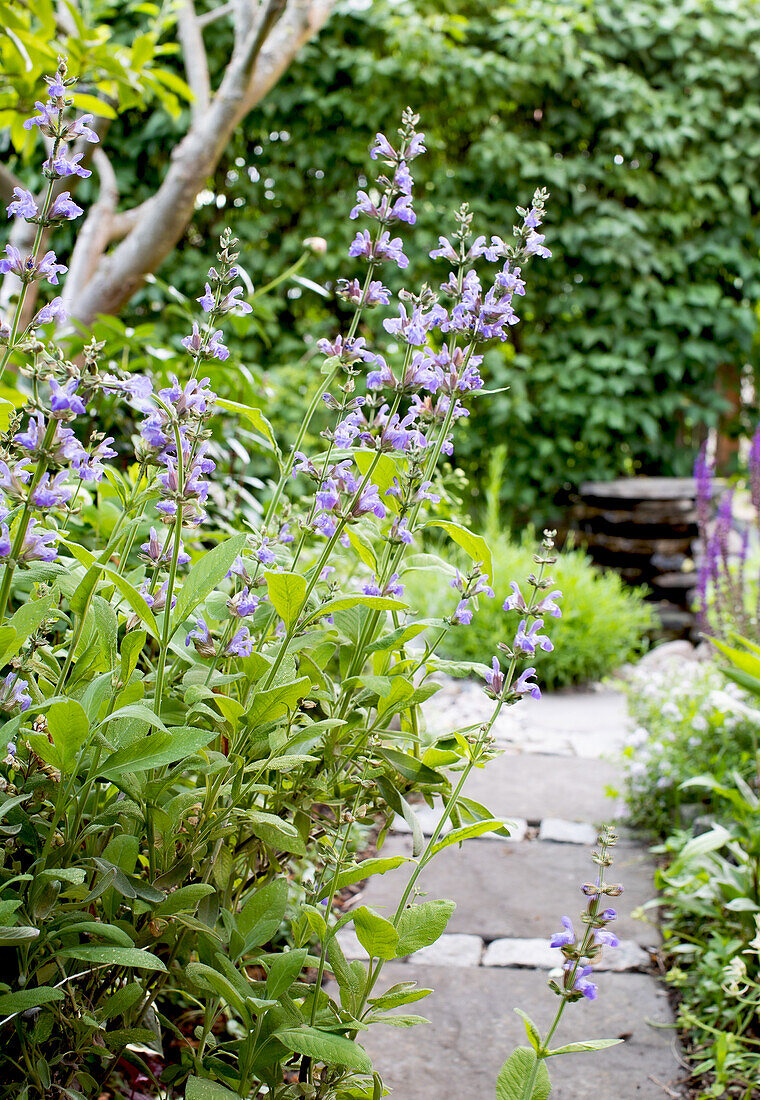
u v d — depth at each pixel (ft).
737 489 21.39
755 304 21.80
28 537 3.87
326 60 19.31
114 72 9.48
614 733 13.12
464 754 5.05
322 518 4.99
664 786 9.78
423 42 18.89
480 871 9.14
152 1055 5.85
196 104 11.94
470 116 19.71
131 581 4.92
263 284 20.10
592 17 20.04
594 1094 6.12
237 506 11.51
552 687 15.53
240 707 4.19
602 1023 6.88
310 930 4.64
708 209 20.72
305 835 5.08
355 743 5.14
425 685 5.12
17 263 4.00
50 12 9.05
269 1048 4.14
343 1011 4.34
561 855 9.48
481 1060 6.36
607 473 20.45
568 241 19.86
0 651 3.75
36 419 3.77
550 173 19.48
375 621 5.17
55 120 4.03
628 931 8.16
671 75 20.48
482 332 5.17
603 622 15.62
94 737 3.97
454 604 15.40
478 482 20.86
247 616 4.55
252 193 19.94
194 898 3.97
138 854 4.47
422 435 5.23
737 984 6.86
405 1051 6.46
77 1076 4.24
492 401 20.20
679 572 19.12
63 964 4.25
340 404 4.99
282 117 19.74
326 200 20.30
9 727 3.57
